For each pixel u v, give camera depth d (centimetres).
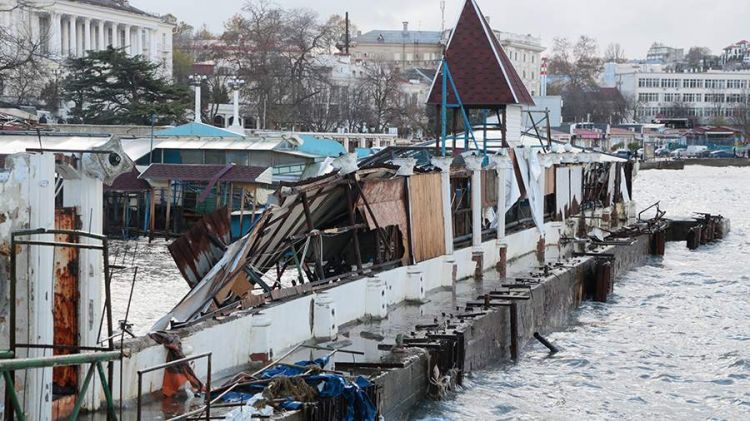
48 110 11656
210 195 7669
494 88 6172
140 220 7831
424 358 3112
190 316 2939
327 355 3023
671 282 6438
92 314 2322
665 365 4188
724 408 3641
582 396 3641
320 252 3612
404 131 18012
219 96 14750
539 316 4484
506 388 3550
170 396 2497
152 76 12769
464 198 5053
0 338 2098
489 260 5134
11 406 1781
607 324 4988
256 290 3962
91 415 2295
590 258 5694
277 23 17188
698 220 8969
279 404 2333
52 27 17412
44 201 2116
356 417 2489
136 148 8638
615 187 8262
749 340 4709
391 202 4025
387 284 3888
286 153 8488
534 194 5872
